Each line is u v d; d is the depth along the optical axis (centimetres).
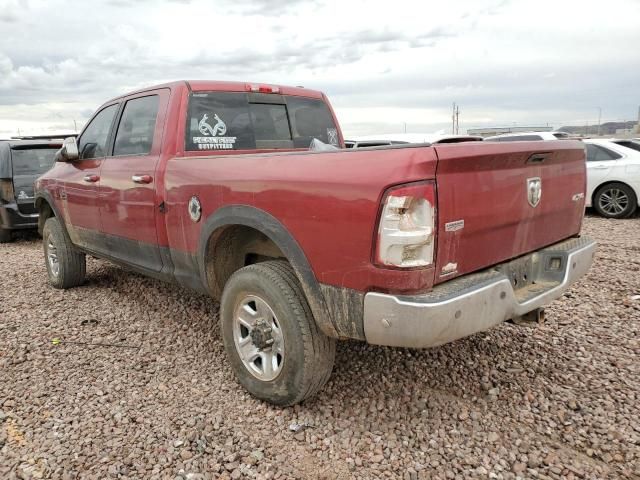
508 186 280
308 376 290
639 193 1019
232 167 317
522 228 301
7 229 885
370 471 257
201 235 341
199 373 361
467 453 269
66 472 255
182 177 355
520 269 309
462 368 359
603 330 422
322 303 273
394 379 345
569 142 332
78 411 311
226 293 324
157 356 389
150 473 256
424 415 302
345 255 255
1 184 873
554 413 303
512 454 266
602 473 251
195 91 392
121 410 312
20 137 1120
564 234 349
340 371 357
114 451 272
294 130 454
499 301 267
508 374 350
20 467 259
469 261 265
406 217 235
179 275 383
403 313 238
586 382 338
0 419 302
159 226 385
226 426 295
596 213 1123
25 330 443
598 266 627
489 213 269
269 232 292
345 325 265
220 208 322
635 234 855
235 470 257
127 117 438
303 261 277
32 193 886
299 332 287
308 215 270
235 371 331
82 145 509
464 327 250
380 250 240
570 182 342
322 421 299
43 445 278
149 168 388
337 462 264
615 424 290
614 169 1041
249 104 422
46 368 370
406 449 274
